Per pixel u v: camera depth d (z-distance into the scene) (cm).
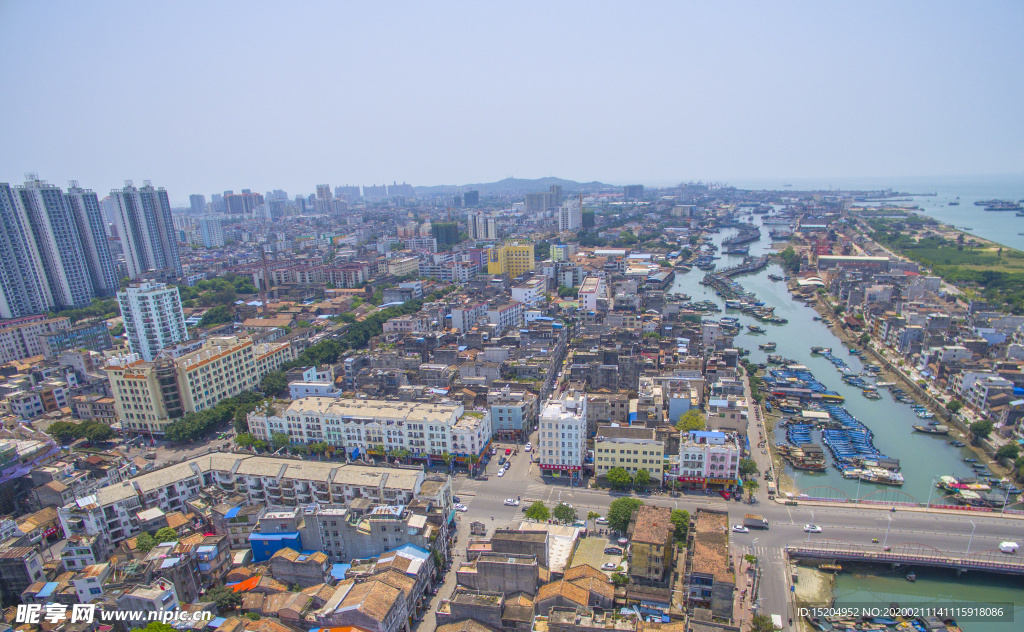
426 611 16638
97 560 18300
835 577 18338
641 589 15875
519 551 16562
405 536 17862
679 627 13700
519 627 14612
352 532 18075
